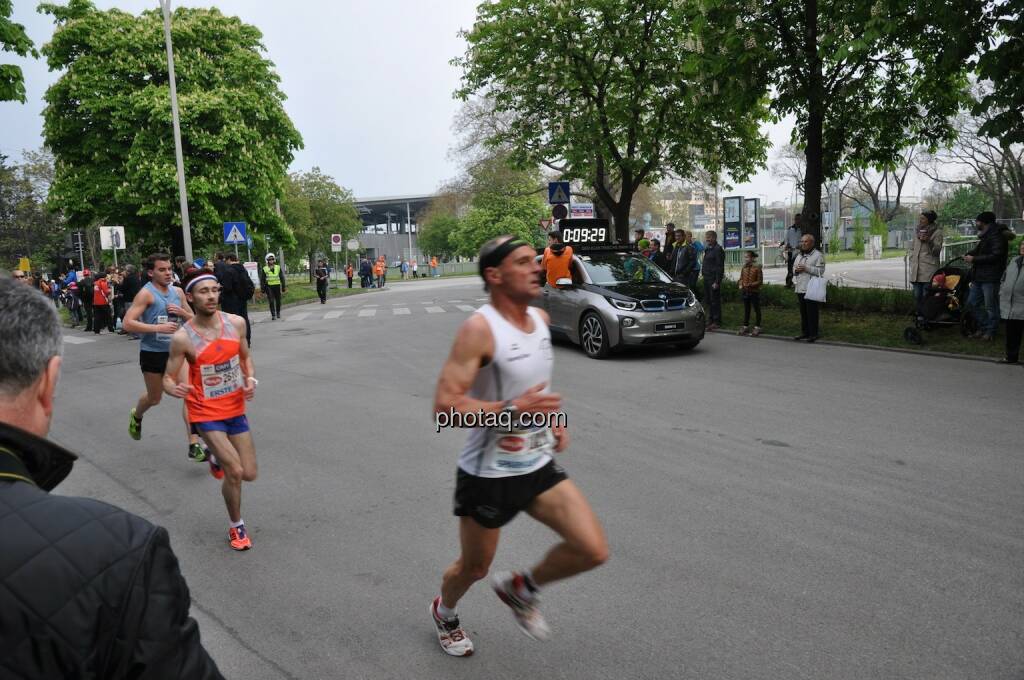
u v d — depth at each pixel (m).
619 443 6.42
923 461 5.64
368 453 6.42
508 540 4.43
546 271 12.25
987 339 10.74
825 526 4.46
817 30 13.62
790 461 5.76
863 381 8.65
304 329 17.09
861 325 12.63
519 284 2.75
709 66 13.74
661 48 17.27
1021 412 6.96
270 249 34.50
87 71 24.39
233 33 27.44
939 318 11.02
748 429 6.75
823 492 5.05
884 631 3.26
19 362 1.32
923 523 4.46
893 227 72.56
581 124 17.53
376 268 42.81
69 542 1.14
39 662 1.07
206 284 4.30
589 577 3.89
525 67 17.86
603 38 17.33
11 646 1.07
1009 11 9.60
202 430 4.36
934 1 10.23
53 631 1.08
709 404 7.80
